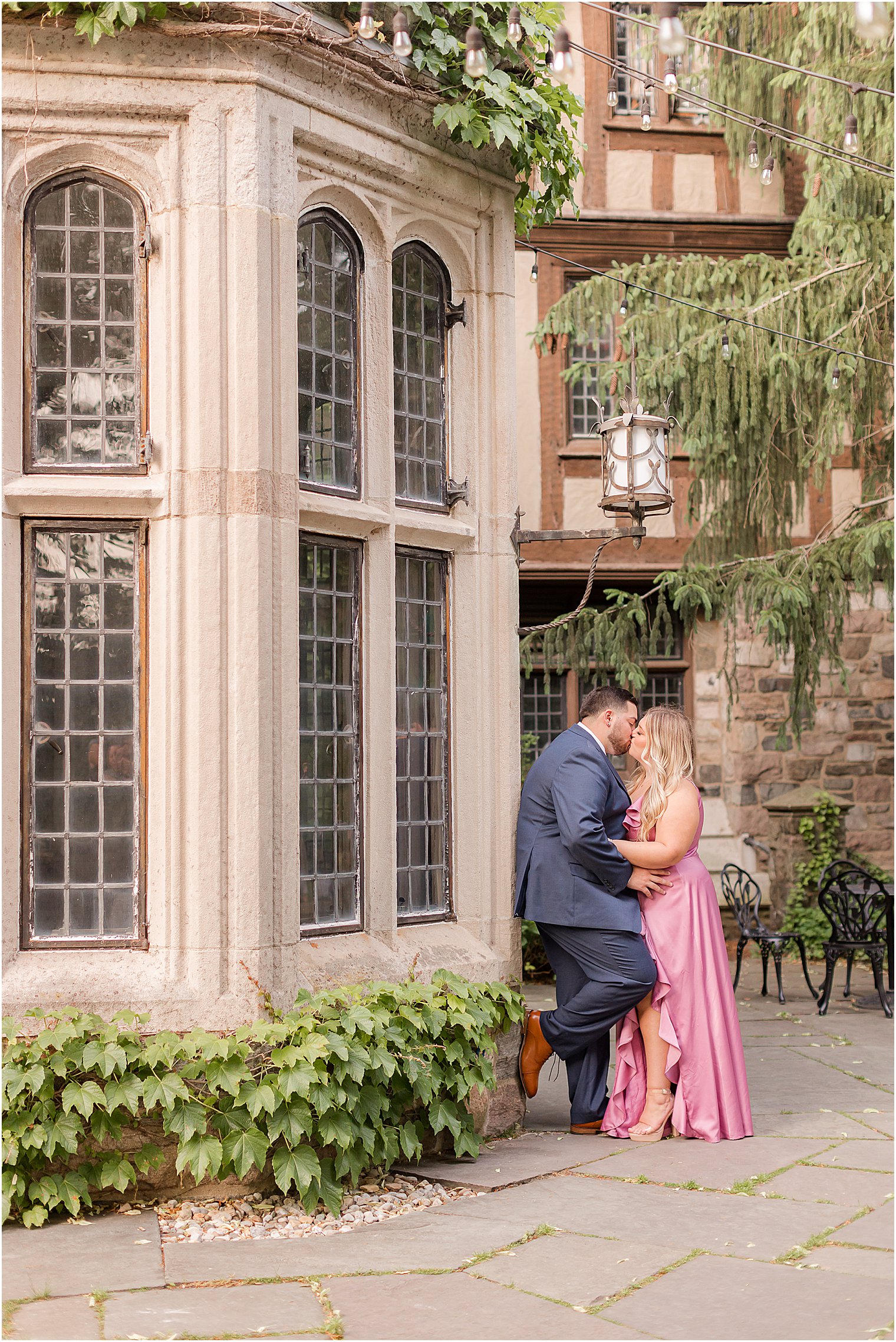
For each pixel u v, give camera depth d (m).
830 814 11.27
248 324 4.32
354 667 4.88
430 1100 4.46
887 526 8.32
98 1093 3.97
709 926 5.12
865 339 8.75
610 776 5.21
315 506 4.59
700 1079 5.00
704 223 11.67
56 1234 3.88
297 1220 4.05
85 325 4.43
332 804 4.77
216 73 4.32
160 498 4.34
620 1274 3.50
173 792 4.28
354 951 4.71
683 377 8.80
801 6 9.25
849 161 8.16
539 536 5.42
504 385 5.47
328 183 4.72
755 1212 4.04
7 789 4.25
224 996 4.21
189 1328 3.15
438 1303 3.31
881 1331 3.08
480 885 5.27
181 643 4.30
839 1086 5.97
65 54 4.29
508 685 5.38
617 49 11.69
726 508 9.31
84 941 4.32
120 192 4.44
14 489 4.26
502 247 5.48
